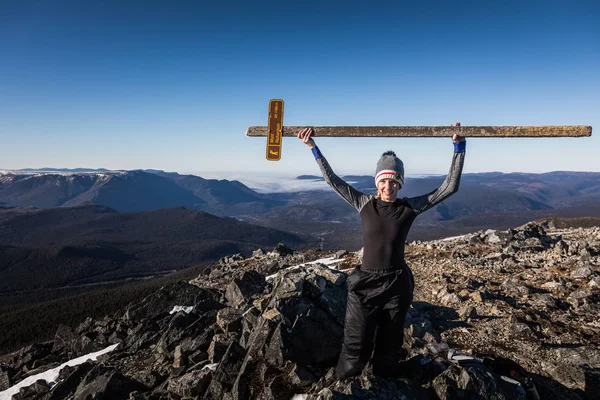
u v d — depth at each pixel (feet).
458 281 48.57
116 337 57.21
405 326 29.76
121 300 380.58
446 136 15.46
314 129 16.78
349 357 17.35
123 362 41.45
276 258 114.21
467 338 30.30
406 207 15.44
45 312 368.48
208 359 31.78
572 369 23.58
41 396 40.91
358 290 16.31
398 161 15.21
